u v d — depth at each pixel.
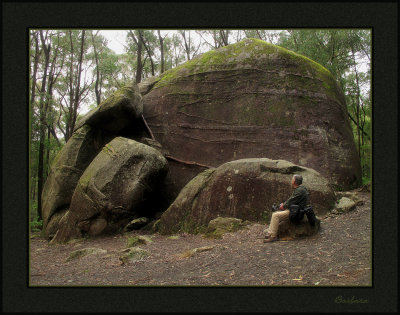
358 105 19.83
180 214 8.49
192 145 11.91
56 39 20.91
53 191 11.36
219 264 5.38
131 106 11.21
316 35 18.36
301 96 11.61
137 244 7.57
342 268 4.70
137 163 9.52
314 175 8.17
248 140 11.44
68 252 7.90
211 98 12.16
